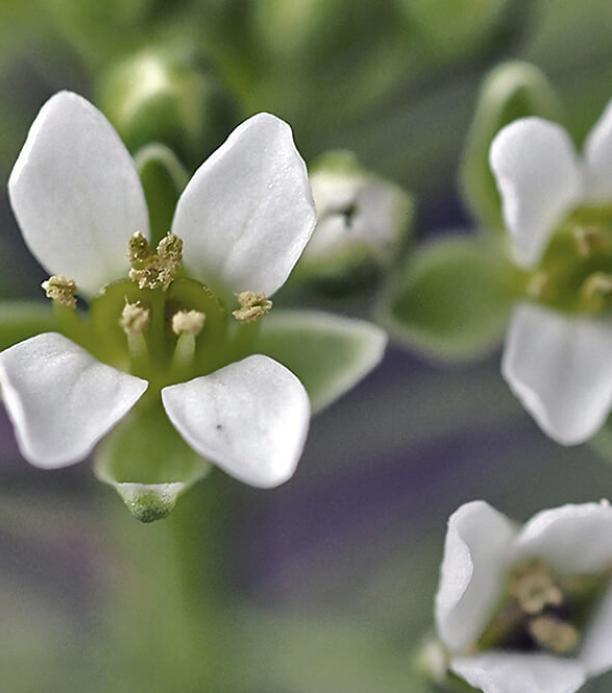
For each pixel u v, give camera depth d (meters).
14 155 0.05
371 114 0.05
